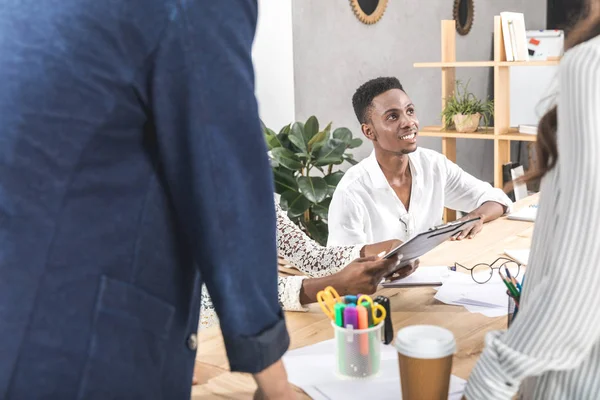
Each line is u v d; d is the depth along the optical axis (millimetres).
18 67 847
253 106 908
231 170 891
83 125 844
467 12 6156
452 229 1787
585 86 822
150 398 927
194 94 866
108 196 877
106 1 848
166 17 858
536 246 976
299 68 4629
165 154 892
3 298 825
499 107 4203
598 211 813
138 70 862
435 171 2775
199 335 1640
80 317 853
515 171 3217
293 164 3955
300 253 2129
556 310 851
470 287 1880
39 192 837
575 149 832
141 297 904
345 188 2629
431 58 5785
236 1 908
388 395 1273
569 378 932
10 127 838
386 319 1506
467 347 1484
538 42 6098
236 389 1335
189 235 922
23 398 831
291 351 1505
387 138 2576
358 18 4992
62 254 847
